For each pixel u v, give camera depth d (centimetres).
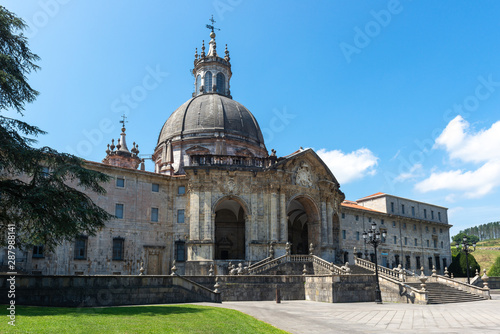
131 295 2633
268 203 4869
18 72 2347
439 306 3353
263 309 2706
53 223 2223
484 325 2108
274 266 4275
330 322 2175
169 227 5131
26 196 2166
